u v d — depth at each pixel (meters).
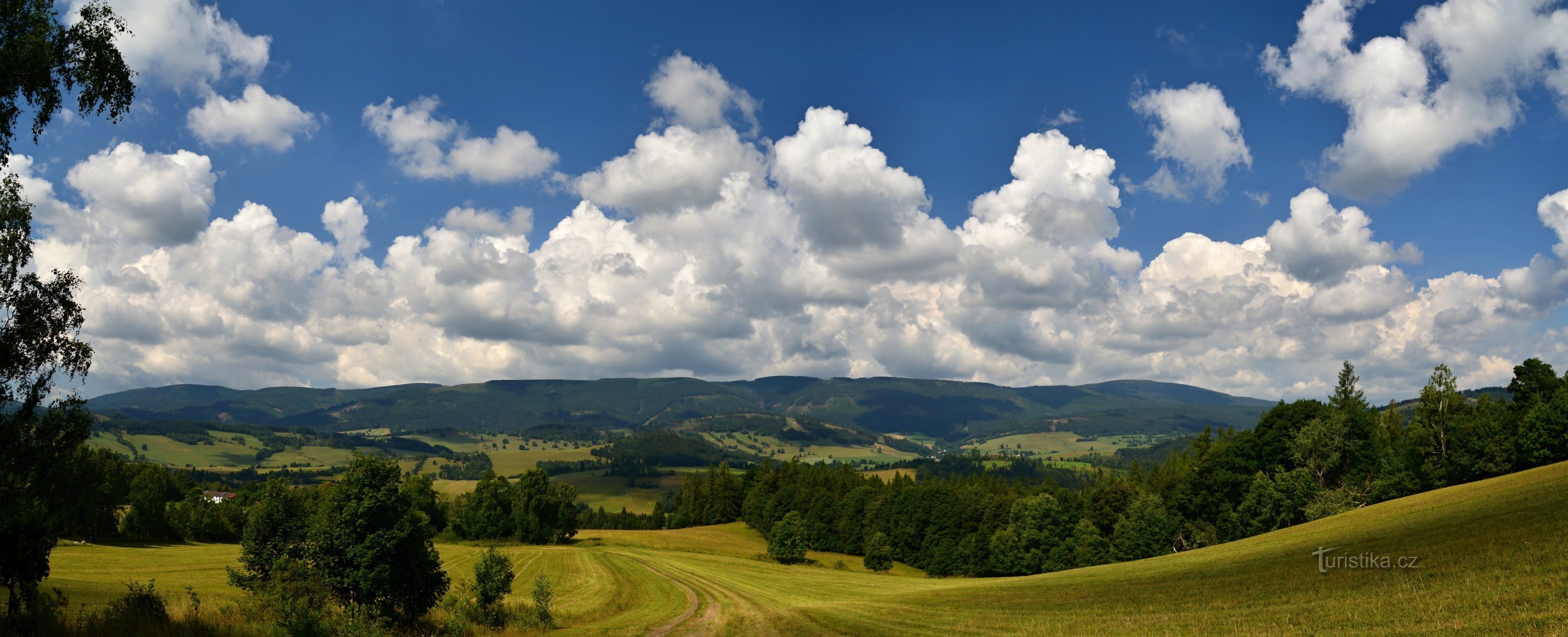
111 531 104.31
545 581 42.88
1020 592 46.94
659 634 39.22
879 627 36.81
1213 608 29.59
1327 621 23.28
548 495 140.50
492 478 147.00
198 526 120.12
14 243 24.14
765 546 139.50
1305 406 83.06
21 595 24.58
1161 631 26.45
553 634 38.06
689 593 66.62
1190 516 94.81
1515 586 22.17
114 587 54.47
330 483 35.34
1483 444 72.88
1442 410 80.31
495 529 135.75
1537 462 69.75
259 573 34.16
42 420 25.03
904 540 122.62
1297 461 80.50
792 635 36.91
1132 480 115.62
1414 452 79.31
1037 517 100.31
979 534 109.88
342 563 33.91
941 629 34.31
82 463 26.00
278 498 35.25
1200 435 104.75
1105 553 94.56
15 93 22.34
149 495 110.44
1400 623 21.19
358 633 28.45
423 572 35.03
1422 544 32.78
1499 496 42.72
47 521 24.56
